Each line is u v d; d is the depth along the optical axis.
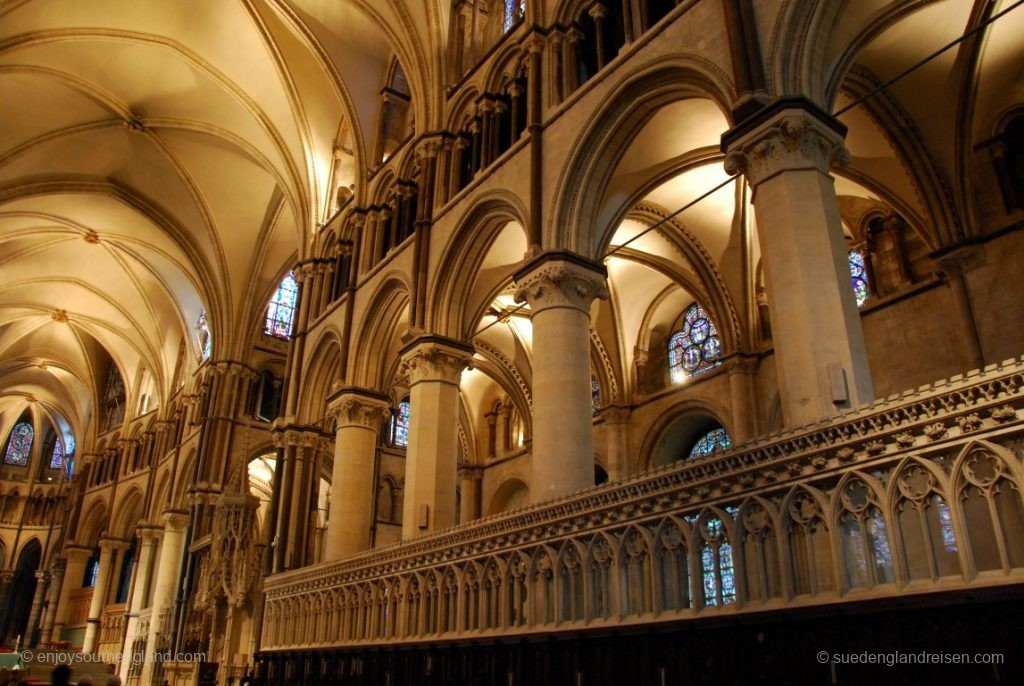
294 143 29.23
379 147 26.53
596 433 28.17
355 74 26.91
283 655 19.22
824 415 9.50
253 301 36.88
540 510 12.03
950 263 16.83
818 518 8.25
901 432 7.62
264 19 26.28
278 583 21.08
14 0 23.70
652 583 9.89
